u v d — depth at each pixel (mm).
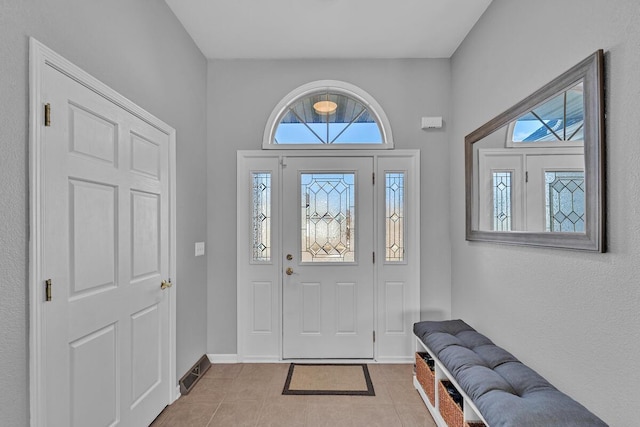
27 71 1263
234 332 3131
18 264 1232
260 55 3107
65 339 1438
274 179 3156
